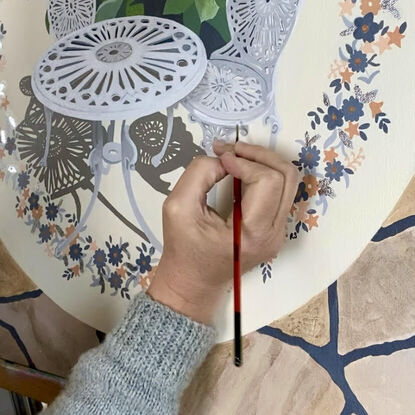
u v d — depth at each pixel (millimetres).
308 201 546
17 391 797
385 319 516
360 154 515
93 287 693
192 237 490
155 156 628
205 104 594
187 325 501
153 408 489
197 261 497
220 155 550
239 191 513
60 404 516
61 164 694
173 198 502
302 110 543
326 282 544
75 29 676
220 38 587
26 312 765
